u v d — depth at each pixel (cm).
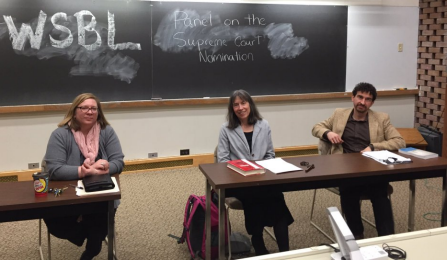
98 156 268
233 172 261
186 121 491
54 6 429
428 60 535
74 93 447
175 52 473
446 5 498
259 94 508
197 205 292
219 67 490
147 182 452
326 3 515
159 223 354
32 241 323
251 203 280
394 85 553
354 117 334
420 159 290
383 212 287
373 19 532
